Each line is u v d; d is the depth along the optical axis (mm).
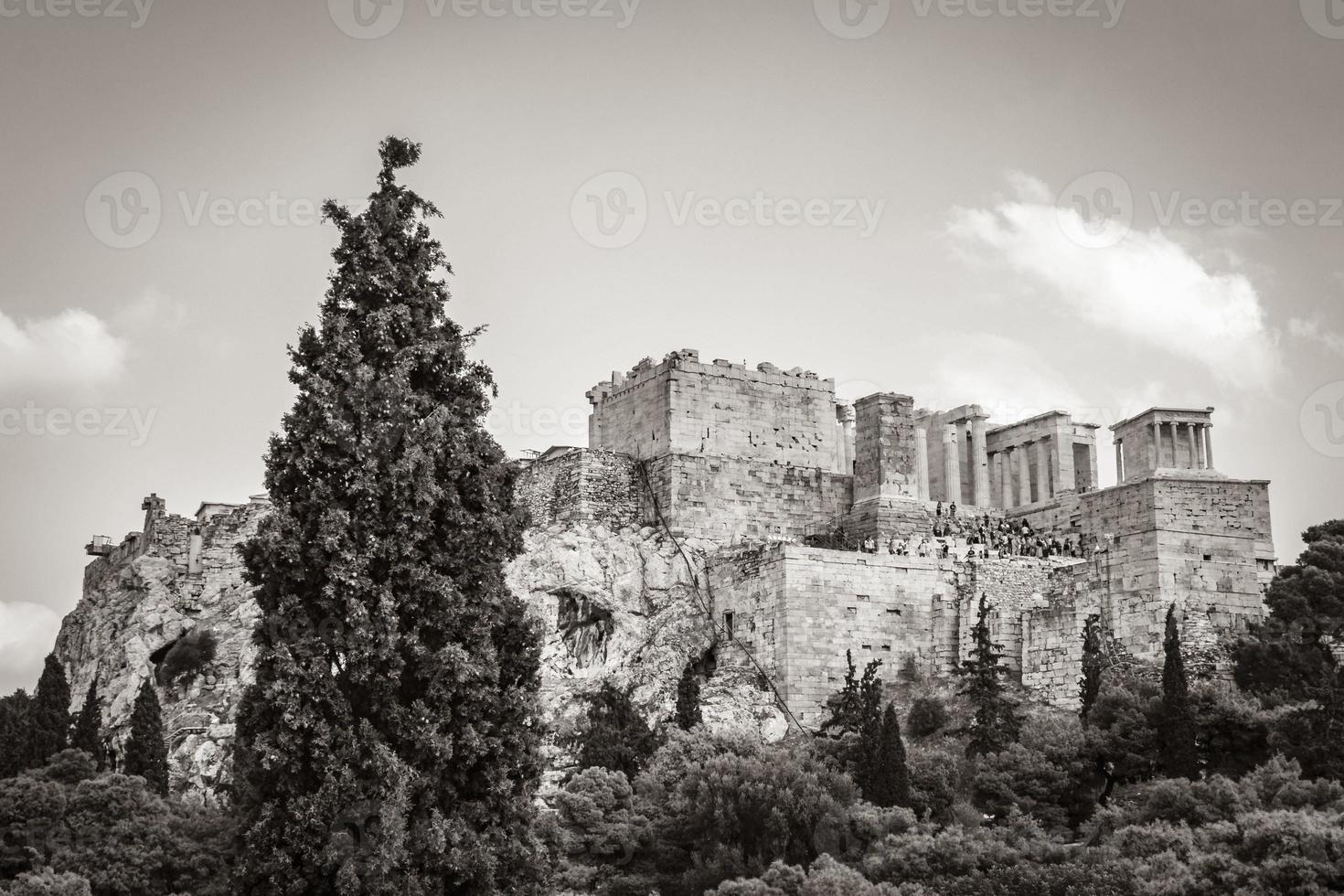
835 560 142125
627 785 116625
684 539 153875
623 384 167000
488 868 87500
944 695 134875
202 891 105312
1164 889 89812
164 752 128500
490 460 96562
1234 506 137875
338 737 88062
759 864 105000
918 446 176250
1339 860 88500
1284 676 121625
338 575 89812
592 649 145625
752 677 140125
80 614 174625
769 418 163125
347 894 85250
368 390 93938
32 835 107500
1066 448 176625
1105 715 117312
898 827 106625
